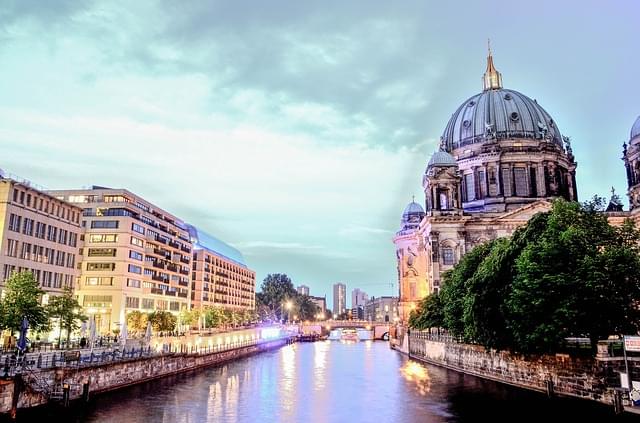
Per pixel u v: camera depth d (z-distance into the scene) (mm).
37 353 58375
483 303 59938
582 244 51406
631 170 117188
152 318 112562
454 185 125500
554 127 150625
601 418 42500
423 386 65938
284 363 102188
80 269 122812
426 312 102750
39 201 91375
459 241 119938
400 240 167500
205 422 45156
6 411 41938
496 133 139625
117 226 124062
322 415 48625
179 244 161500
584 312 48656
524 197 132000
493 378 69125
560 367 54000
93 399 52938
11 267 83188
